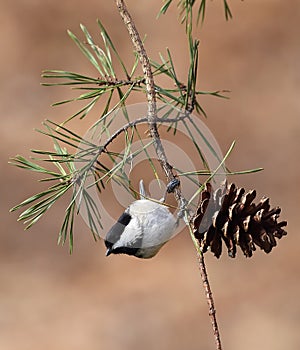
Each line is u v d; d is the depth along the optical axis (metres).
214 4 15.12
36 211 3.38
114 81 3.68
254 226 3.20
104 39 3.76
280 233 3.25
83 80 3.69
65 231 3.44
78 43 3.76
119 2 3.48
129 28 3.47
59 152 3.53
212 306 3.03
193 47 3.59
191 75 3.57
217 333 3.00
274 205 11.95
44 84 3.64
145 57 3.45
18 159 3.41
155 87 3.60
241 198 3.21
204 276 3.07
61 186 3.43
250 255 3.22
